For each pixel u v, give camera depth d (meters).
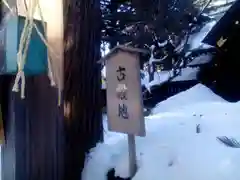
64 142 3.18
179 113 5.00
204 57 9.59
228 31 8.49
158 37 7.69
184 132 3.41
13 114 3.04
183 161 2.73
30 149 3.12
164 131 3.57
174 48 8.46
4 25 2.83
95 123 3.50
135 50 2.79
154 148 3.07
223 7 9.41
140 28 7.57
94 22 3.61
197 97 6.52
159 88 9.91
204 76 9.51
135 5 7.32
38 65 2.90
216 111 4.59
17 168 3.04
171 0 7.48
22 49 2.74
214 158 2.63
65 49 3.27
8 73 2.85
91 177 3.15
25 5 2.68
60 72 3.19
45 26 3.02
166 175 2.68
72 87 3.29
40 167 3.14
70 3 3.33
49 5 3.08
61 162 3.15
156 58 8.85
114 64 2.99
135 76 2.82
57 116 3.18
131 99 2.85
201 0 8.46
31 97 3.14
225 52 8.94
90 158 3.32
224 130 3.30
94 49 3.57
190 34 9.05
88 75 3.46
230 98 8.68
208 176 2.46
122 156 3.18
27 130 3.11
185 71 10.08
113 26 7.74
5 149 3.13
